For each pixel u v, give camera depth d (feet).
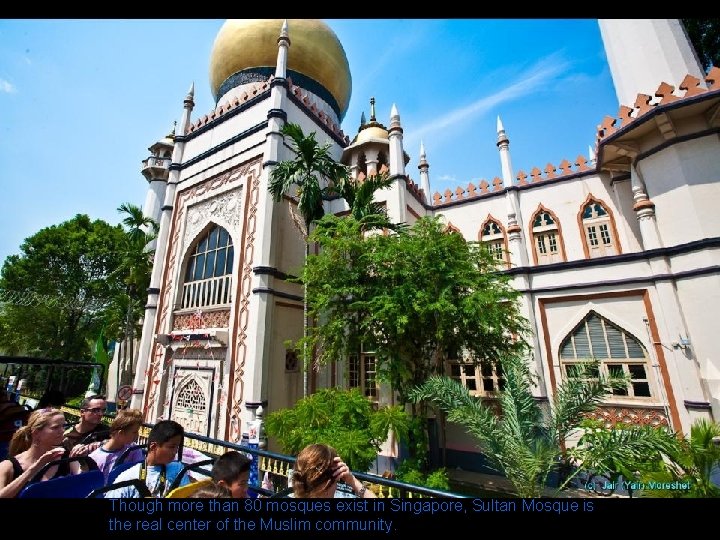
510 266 41.45
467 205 49.65
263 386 33.63
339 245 28.81
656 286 31.27
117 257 82.74
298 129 34.35
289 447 25.03
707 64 43.73
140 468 10.06
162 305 46.93
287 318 39.32
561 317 37.73
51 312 79.30
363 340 28.99
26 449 10.18
